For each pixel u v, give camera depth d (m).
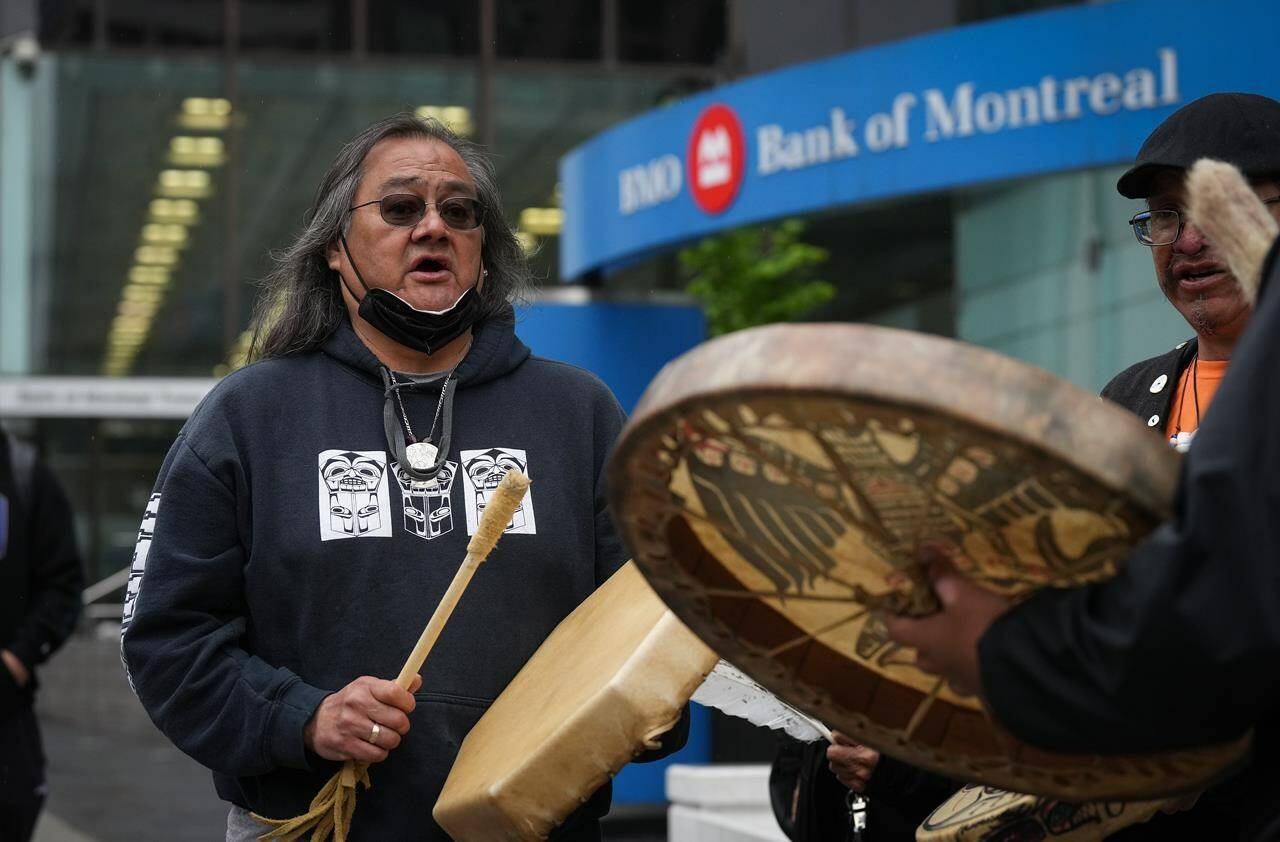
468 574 2.32
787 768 3.04
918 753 1.79
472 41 20.92
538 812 2.05
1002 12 13.77
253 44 20.97
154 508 2.67
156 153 20.92
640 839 7.36
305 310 2.79
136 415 20.91
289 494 2.61
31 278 20.70
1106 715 1.43
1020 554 1.52
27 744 5.34
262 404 2.68
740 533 1.65
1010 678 1.48
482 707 2.57
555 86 20.84
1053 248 12.19
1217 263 2.39
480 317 2.85
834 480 1.51
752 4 16.69
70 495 21.08
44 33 20.69
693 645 2.01
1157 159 2.34
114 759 11.46
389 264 2.72
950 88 7.87
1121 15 7.44
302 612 2.56
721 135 8.48
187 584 2.56
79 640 19.44
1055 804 1.87
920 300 14.48
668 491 1.58
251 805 2.60
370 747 2.38
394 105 20.94
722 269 11.48
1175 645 1.35
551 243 20.69
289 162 21.06
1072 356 11.98
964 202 13.46
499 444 2.72
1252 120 2.30
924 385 1.32
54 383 20.69
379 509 2.62
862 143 8.10
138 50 20.86
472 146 2.99
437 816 2.33
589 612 2.50
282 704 2.45
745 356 1.39
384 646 2.56
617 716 2.00
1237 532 1.33
